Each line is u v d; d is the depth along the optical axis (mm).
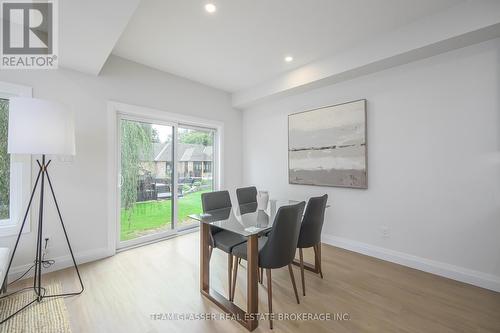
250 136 4457
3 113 2285
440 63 2369
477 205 2188
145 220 3359
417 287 2152
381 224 2803
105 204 2828
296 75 3311
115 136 2922
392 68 2688
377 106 2812
